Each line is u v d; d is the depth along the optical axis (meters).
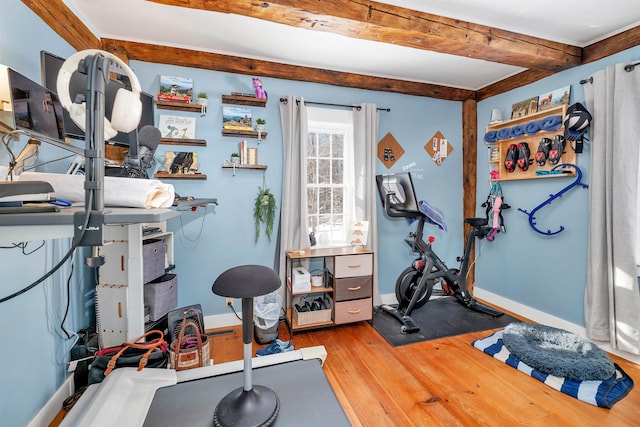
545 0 1.95
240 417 1.17
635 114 2.13
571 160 2.60
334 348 2.42
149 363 1.70
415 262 3.09
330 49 2.62
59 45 1.85
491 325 2.83
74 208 0.96
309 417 1.26
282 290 2.88
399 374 2.07
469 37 2.17
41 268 1.61
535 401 1.79
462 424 1.62
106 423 1.22
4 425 1.33
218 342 2.54
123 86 1.04
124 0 1.96
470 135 3.61
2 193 0.79
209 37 2.43
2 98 1.10
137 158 1.83
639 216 2.20
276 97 2.92
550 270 2.82
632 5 1.99
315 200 3.24
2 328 1.33
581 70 2.55
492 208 3.34
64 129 1.54
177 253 2.71
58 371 1.77
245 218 2.88
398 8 1.98
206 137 2.72
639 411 1.69
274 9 1.77
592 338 2.41
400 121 3.40
